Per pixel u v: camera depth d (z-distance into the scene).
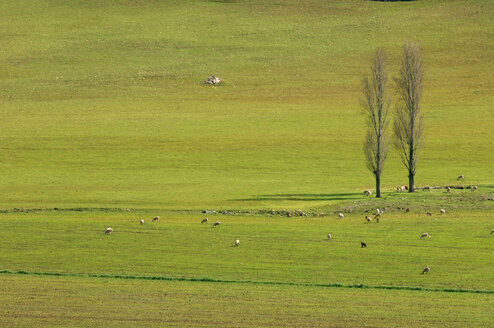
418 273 118.12
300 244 137.00
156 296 106.75
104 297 106.19
